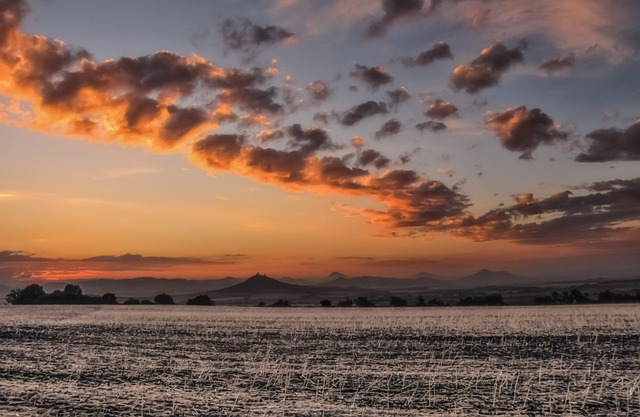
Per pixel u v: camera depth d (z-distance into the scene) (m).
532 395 19.39
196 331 48.53
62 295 166.50
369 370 25.28
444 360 28.81
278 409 17.28
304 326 55.84
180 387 20.98
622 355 29.91
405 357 30.19
